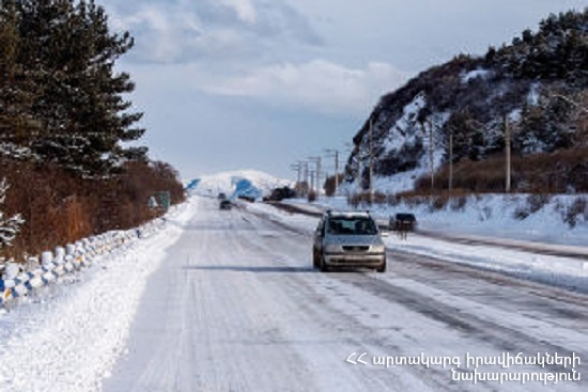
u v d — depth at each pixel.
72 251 16.38
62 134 33.38
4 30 24.95
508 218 57.50
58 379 7.27
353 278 20.08
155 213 56.56
